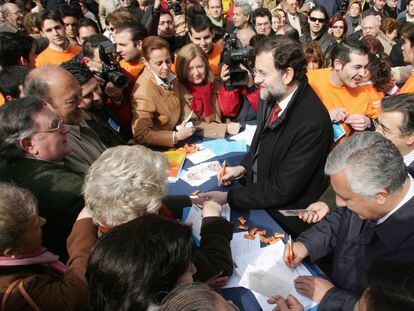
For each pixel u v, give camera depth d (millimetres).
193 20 4215
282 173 2064
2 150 1745
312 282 1582
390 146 1379
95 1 7910
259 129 2375
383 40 5434
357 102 3123
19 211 1288
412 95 2078
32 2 7480
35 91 2068
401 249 1433
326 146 2076
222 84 3340
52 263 1483
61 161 2082
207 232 1677
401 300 854
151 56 2898
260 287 1568
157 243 991
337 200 1696
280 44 2006
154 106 3010
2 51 3264
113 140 2766
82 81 2492
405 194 1411
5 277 1273
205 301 830
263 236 1896
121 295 946
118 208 1346
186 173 2518
